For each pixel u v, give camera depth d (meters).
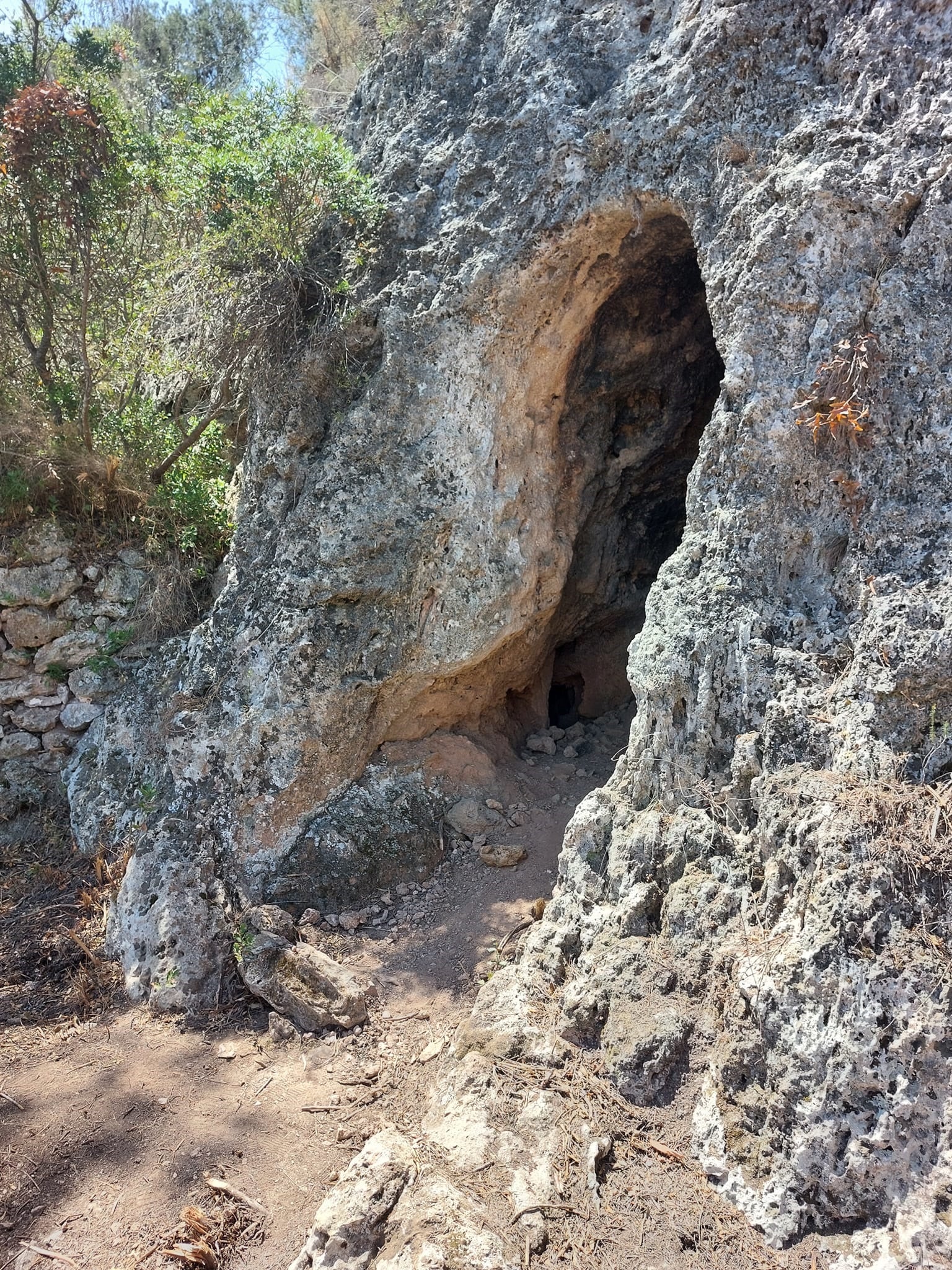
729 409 3.79
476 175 4.98
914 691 3.02
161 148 5.60
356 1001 4.06
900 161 3.36
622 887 3.71
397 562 5.08
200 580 6.17
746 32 3.83
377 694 5.18
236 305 5.34
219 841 4.91
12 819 5.62
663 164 4.14
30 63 5.99
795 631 3.52
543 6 4.88
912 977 2.66
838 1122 2.69
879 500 3.34
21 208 5.55
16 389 5.91
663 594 3.95
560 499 5.59
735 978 3.17
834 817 2.97
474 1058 3.45
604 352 5.37
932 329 3.25
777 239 3.57
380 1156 3.04
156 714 5.39
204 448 6.60
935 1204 2.49
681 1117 3.08
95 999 4.35
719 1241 2.72
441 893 4.88
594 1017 3.39
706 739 3.67
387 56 5.80
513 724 6.27
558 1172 2.96
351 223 5.25
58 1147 3.41
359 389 5.19
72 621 5.82
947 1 3.33
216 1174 3.29
